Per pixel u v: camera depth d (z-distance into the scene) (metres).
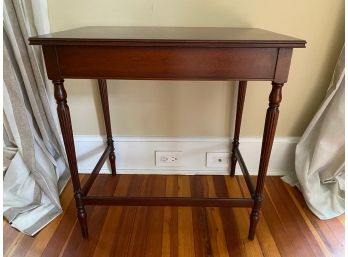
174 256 0.91
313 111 1.19
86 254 0.91
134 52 0.67
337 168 1.07
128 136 1.26
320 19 1.02
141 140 1.26
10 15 0.92
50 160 1.14
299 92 1.16
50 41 0.65
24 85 1.02
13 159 1.04
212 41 0.64
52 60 0.69
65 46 0.67
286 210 1.10
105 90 1.10
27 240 0.96
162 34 0.77
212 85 1.15
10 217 1.02
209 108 1.19
